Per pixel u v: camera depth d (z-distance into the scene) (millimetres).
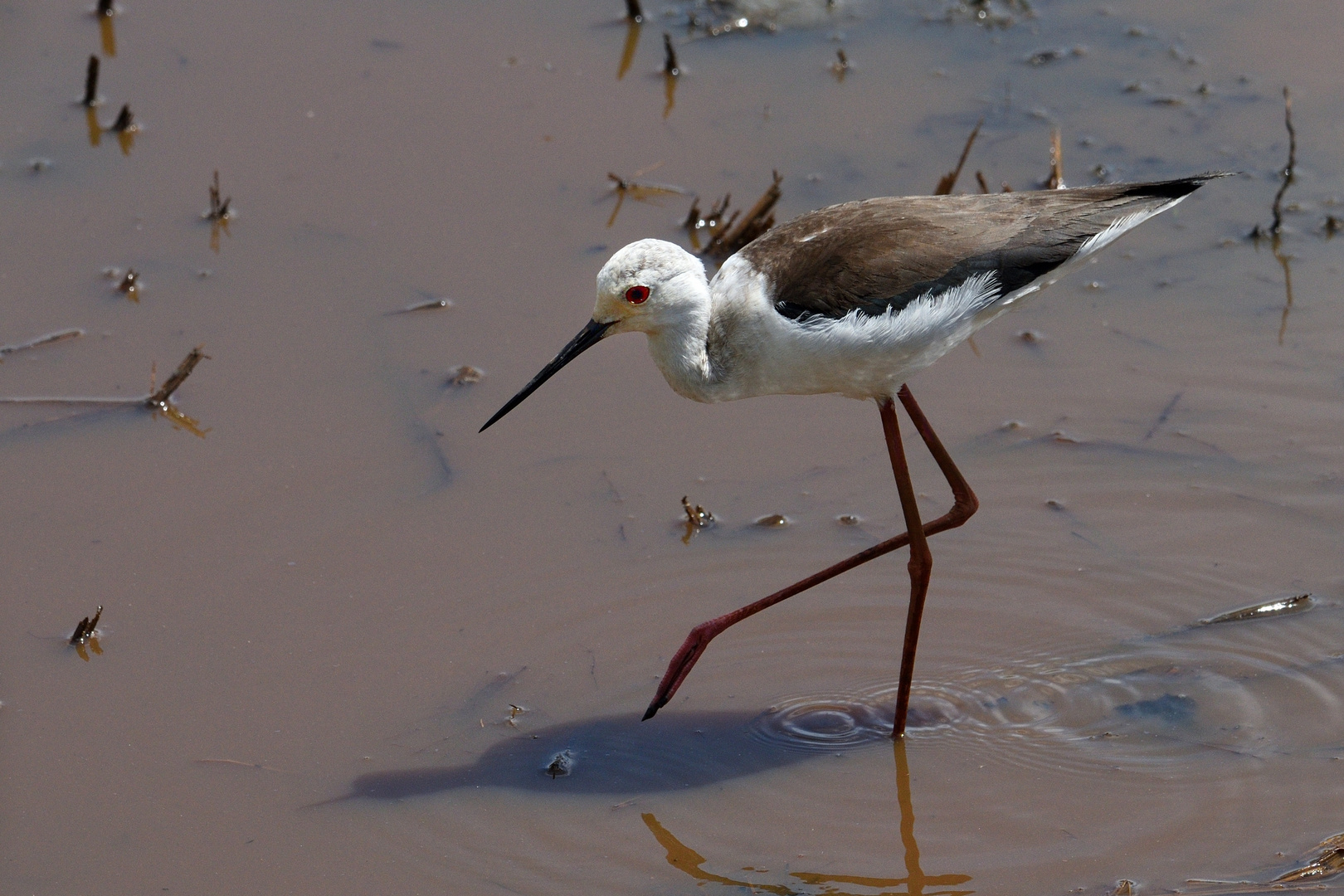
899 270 8273
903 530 10125
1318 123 13461
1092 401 11070
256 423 10844
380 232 12602
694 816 8117
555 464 10625
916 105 14062
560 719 8781
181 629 9211
